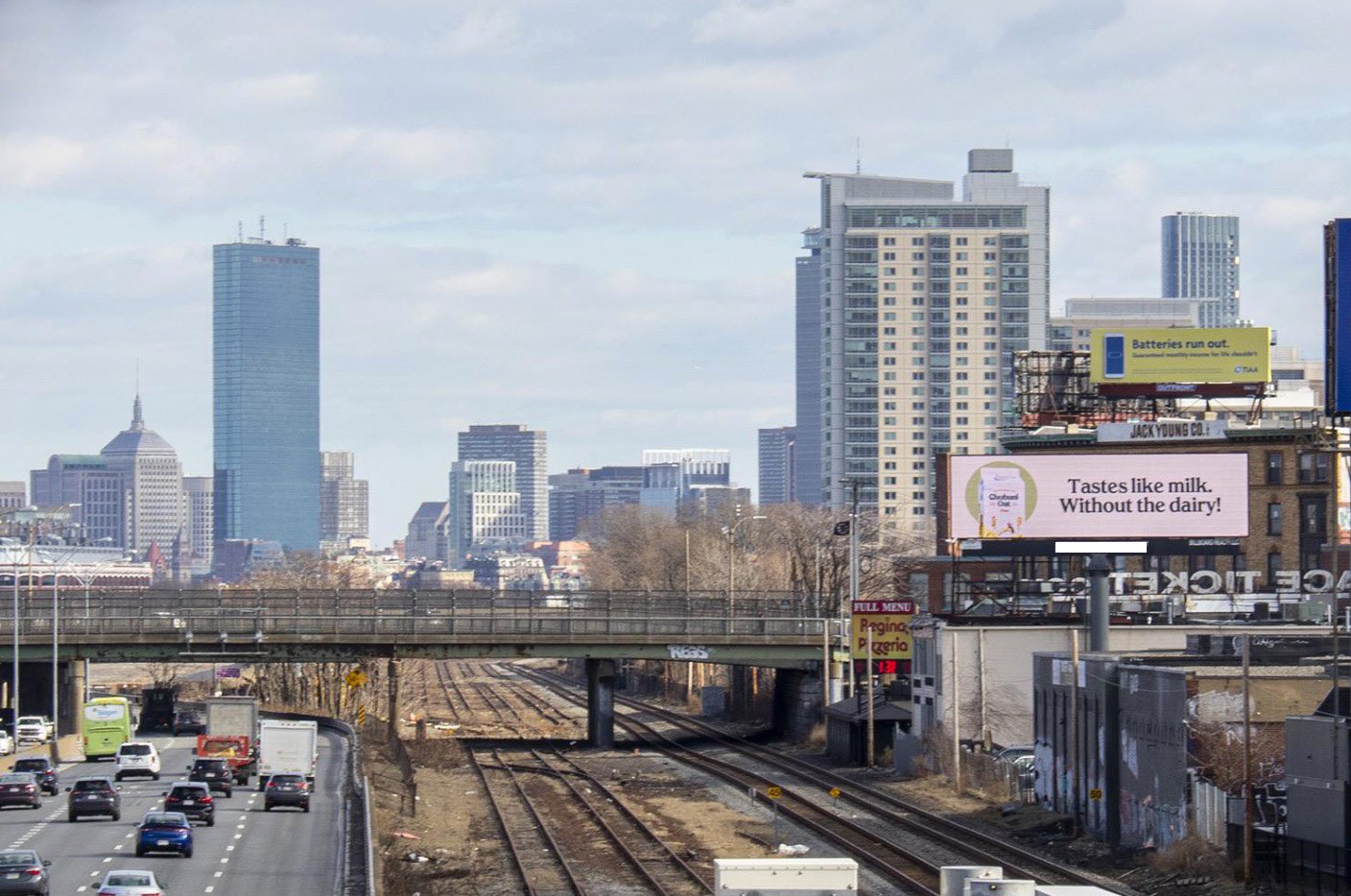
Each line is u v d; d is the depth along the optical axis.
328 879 71.00
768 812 101.94
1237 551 131.50
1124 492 131.25
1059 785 95.94
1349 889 66.56
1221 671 80.00
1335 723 70.44
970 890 45.62
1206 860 74.94
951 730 115.56
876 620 132.75
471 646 144.75
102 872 72.31
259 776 109.31
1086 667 91.38
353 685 144.75
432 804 105.62
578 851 86.50
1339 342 90.31
